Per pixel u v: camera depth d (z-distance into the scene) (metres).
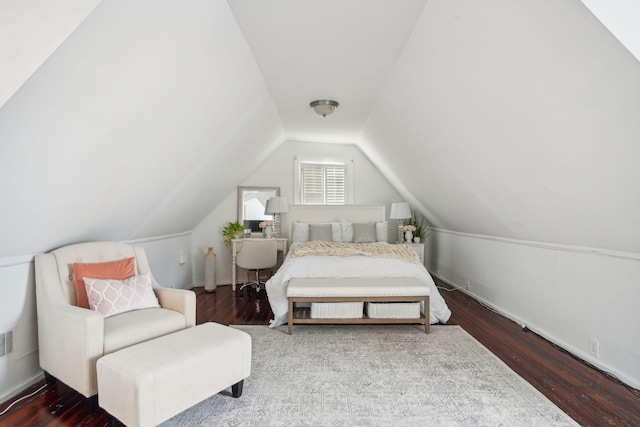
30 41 1.11
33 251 2.19
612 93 1.47
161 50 1.74
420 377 2.23
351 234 5.07
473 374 2.26
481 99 2.20
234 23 2.10
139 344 1.85
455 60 2.12
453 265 5.07
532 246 3.16
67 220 2.25
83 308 2.01
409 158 4.12
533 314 3.14
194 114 2.52
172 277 4.40
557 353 2.63
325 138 5.43
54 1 1.04
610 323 2.29
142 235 3.62
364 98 3.54
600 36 1.31
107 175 2.22
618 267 2.24
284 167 5.58
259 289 4.68
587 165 1.88
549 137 1.96
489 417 1.79
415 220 5.83
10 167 1.59
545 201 2.48
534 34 1.55
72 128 1.69
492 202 3.20
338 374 2.27
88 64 1.47
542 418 1.78
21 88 1.33
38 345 2.20
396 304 3.07
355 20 2.12
